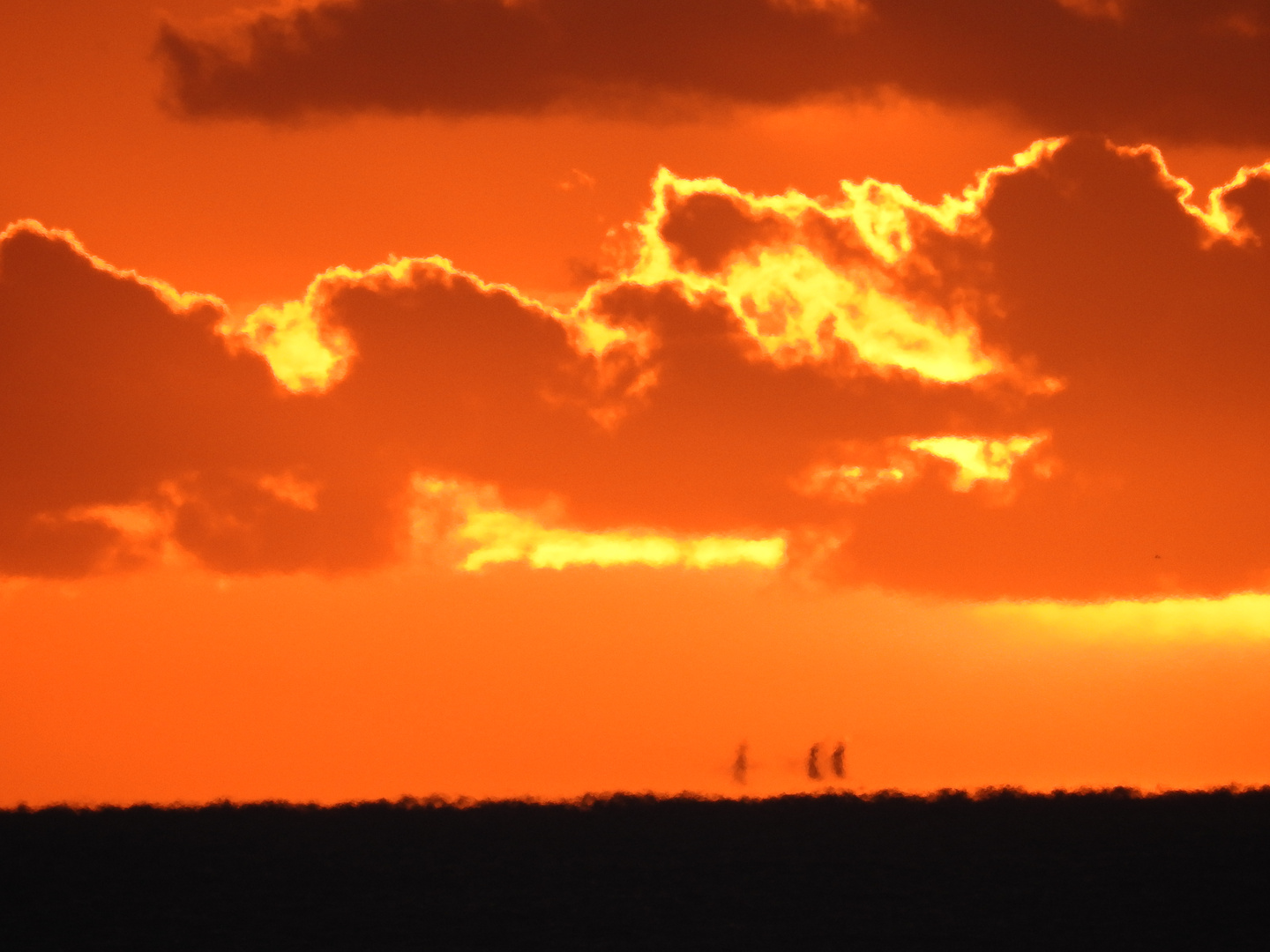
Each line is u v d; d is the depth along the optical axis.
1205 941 187.00
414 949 186.62
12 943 189.88
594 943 188.38
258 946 189.25
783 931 191.75
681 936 190.25
